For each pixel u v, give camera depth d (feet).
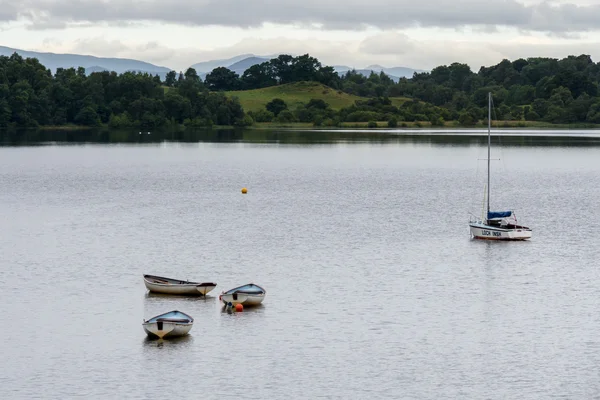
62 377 296.30
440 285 410.11
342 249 494.18
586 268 446.19
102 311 367.25
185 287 389.60
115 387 288.71
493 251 487.61
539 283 414.82
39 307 372.58
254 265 451.94
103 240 522.06
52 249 492.95
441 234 544.21
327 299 385.09
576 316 361.92
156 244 508.53
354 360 311.68
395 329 344.49
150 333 332.80
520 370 303.68
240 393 284.82
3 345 325.01
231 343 328.29
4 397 280.51
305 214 638.53
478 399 281.33
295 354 317.63
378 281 417.28
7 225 579.48
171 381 293.43
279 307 373.40
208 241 519.19
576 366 306.96
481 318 358.84
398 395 283.79
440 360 312.09
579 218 620.90
